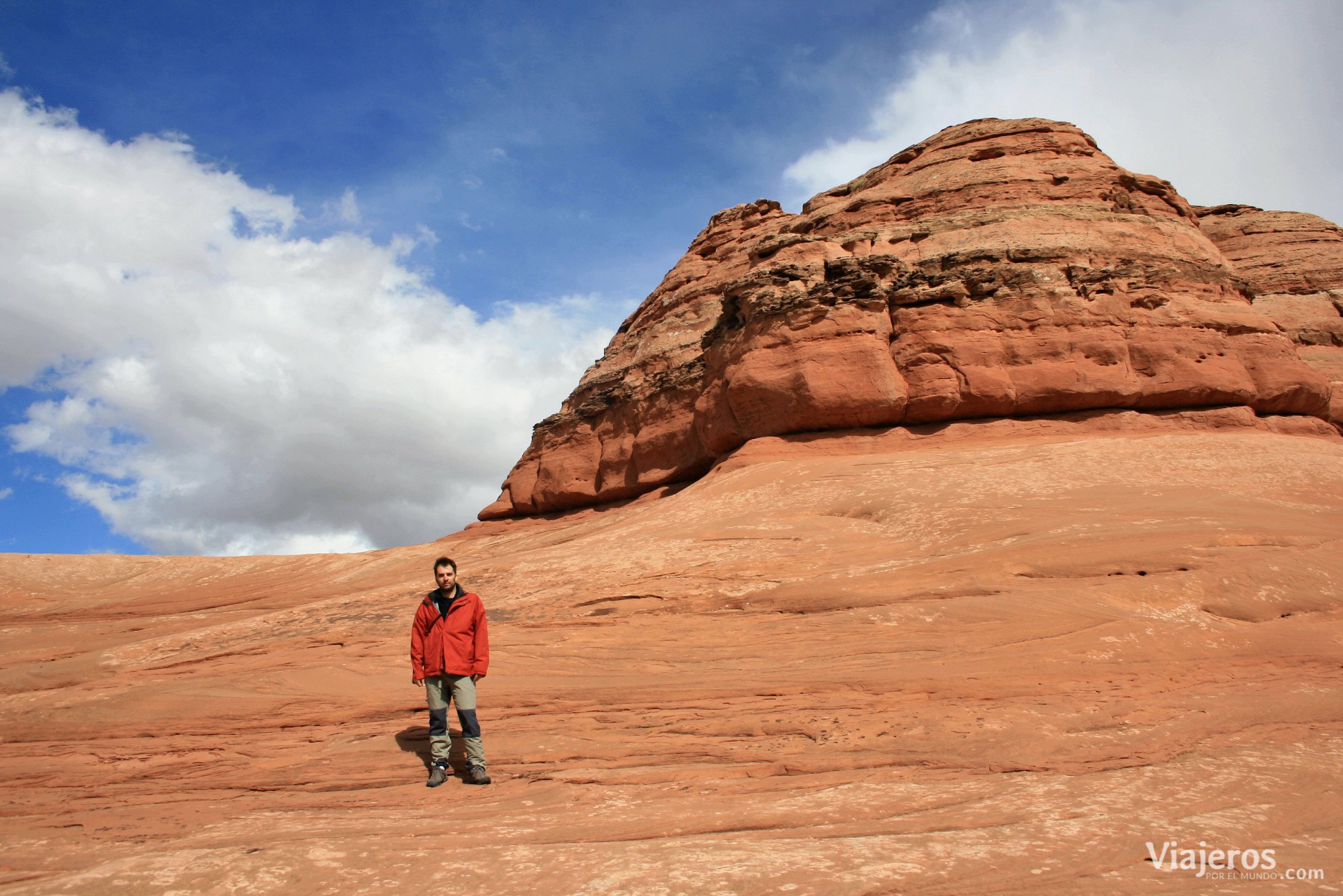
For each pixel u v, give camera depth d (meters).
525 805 6.89
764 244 36.47
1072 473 22.22
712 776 7.76
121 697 13.20
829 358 30.19
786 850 5.12
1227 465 22.56
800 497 23.72
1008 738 8.24
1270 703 8.93
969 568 15.09
